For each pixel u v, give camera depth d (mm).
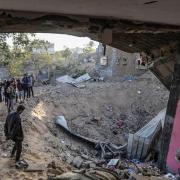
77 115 27875
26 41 23656
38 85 40844
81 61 51219
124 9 6227
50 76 44906
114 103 30984
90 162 15969
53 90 31922
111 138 25875
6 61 25047
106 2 5461
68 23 8469
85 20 8500
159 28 9383
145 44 13250
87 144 22562
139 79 35531
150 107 30438
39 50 46531
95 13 7500
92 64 46875
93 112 29094
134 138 19797
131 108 30516
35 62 45719
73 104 28953
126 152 20219
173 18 7234
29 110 22906
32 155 14547
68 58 54969
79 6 6219
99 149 21688
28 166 12477
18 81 23969
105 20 8758
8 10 7676
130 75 37906
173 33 11656
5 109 20828
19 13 7828
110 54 39812
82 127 26375
